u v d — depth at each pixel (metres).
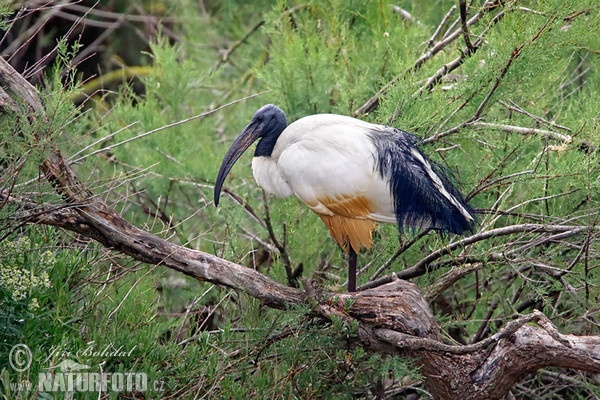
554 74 11.61
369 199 9.91
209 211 13.28
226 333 9.49
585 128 10.09
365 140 10.01
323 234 12.08
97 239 8.83
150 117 13.67
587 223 10.39
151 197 14.06
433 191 9.75
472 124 10.45
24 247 9.12
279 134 10.95
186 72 14.58
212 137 15.21
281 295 9.01
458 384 8.52
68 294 9.29
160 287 12.89
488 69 10.29
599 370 7.97
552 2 9.89
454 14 14.64
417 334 8.77
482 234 10.09
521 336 8.14
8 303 8.52
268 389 9.09
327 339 8.91
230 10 17.34
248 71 16.36
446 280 10.47
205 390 9.05
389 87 10.96
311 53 12.65
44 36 18.61
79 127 9.61
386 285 9.22
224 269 8.97
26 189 8.98
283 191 10.71
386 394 10.96
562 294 11.05
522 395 11.79
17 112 8.29
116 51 19.81
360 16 14.15
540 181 10.24
